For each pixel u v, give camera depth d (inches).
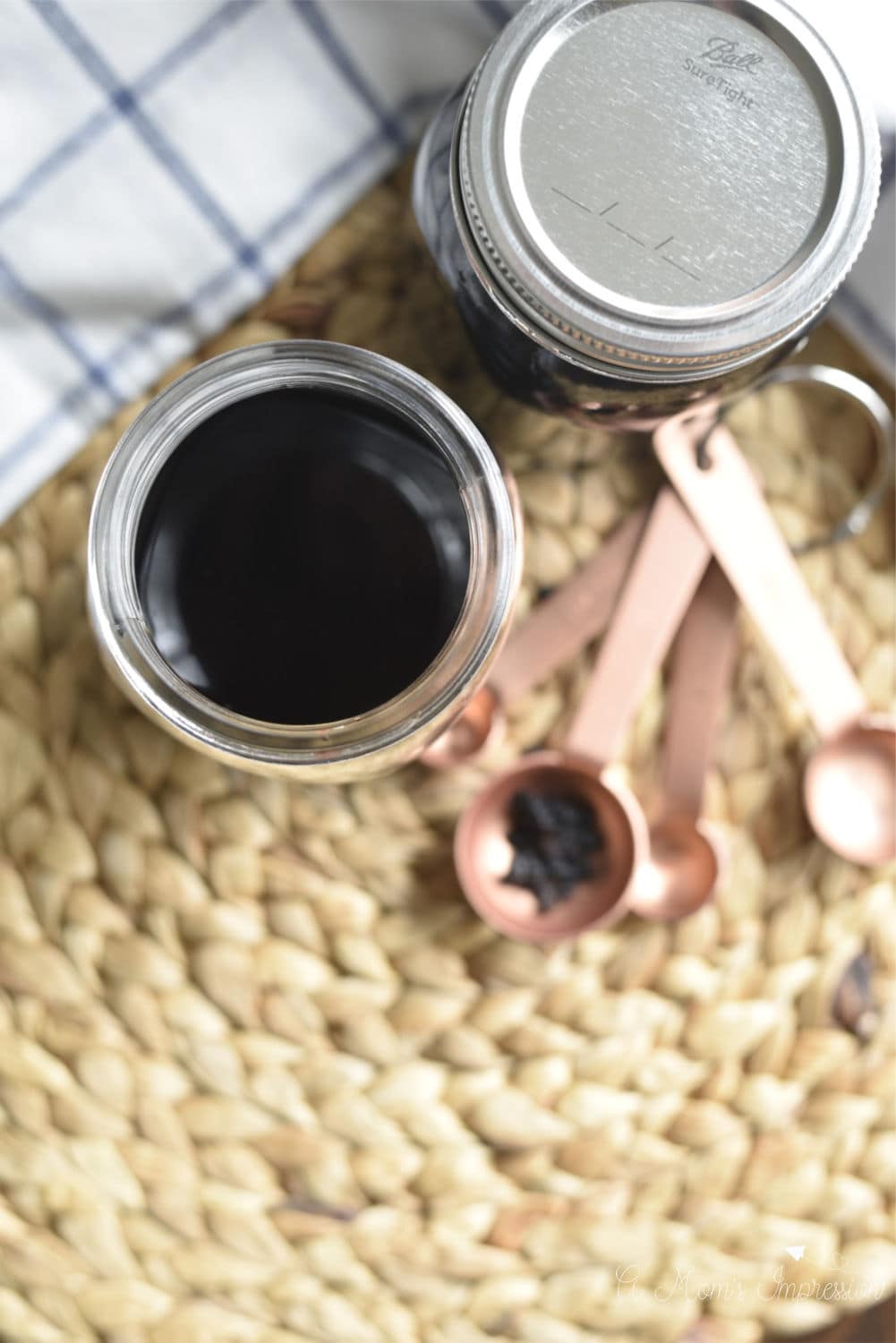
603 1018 15.6
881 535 16.0
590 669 15.8
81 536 15.3
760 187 12.8
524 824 15.5
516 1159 15.6
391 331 15.5
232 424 13.0
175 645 12.8
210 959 15.4
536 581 15.7
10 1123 15.4
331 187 15.3
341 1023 15.5
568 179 12.7
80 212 14.9
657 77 12.8
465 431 12.5
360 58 15.0
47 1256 15.5
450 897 15.6
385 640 12.9
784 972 15.8
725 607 15.6
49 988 15.3
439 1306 15.7
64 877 15.3
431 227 14.0
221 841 15.4
